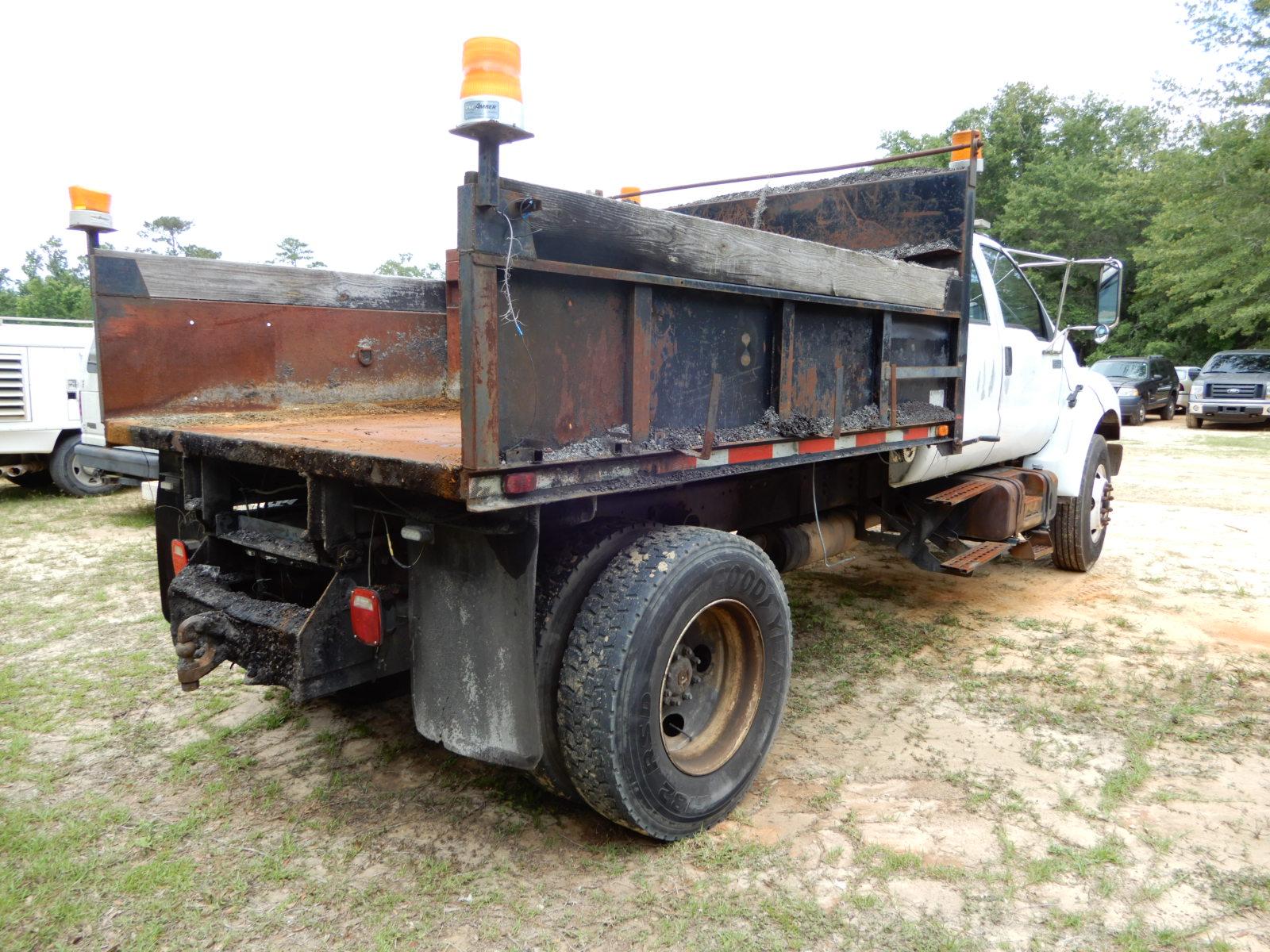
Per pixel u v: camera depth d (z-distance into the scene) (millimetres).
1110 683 4070
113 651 4488
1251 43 20266
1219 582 5891
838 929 2322
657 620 2482
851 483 4316
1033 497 5148
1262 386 17375
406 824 2836
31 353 9109
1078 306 29969
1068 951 2244
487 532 2270
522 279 2029
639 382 2377
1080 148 35031
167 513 3398
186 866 2572
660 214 2375
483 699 2459
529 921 2352
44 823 2818
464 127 1831
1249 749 3412
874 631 4797
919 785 3104
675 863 2621
